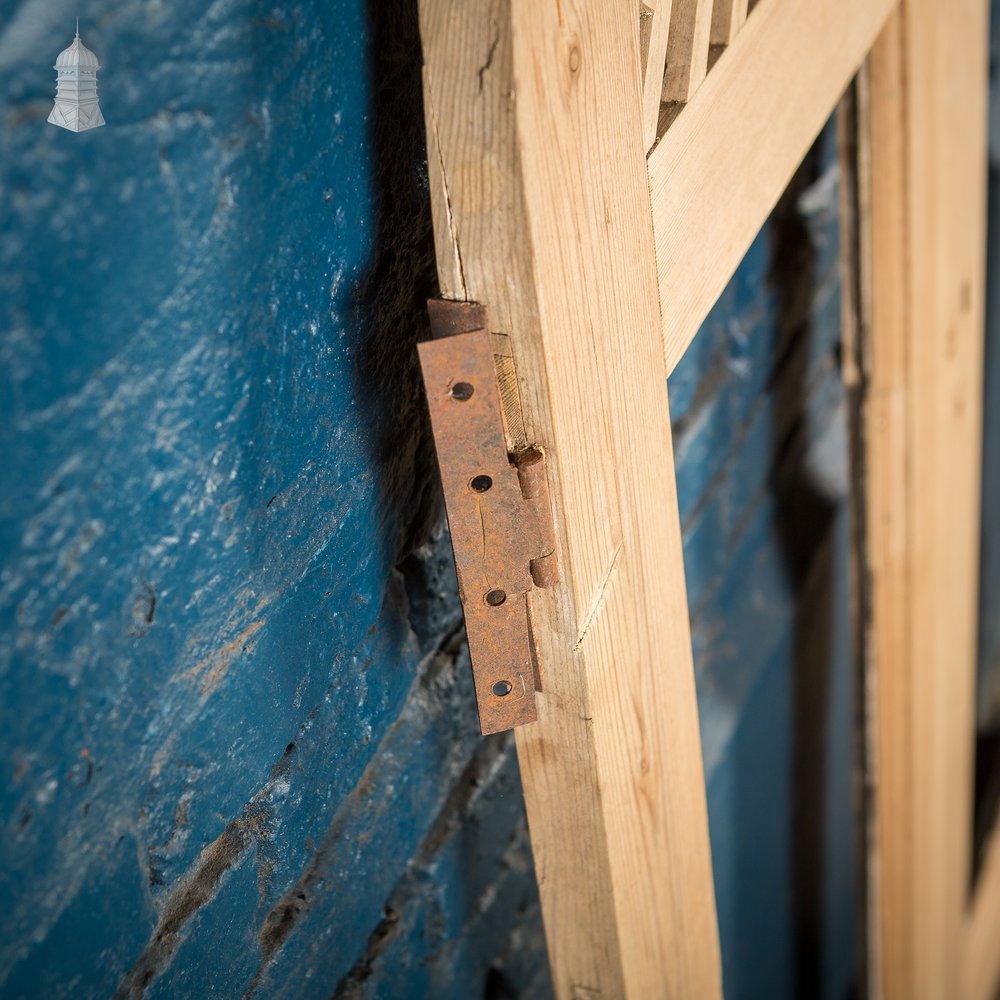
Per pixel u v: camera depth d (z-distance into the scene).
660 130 0.77
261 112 0.63
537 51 0.60
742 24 0.82
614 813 0.87
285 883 0.86
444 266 0.66
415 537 0.92
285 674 0.79
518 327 0.66
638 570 0.83
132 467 0.61
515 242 0.63
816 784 2.18
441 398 0.66
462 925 1.15
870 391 1.54
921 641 1.76
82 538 0.59
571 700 0.80
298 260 0.69
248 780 0.78
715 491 1.49
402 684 0.95
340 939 0.95
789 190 1.48
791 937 2.23
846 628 2.14
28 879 0.62
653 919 0.99
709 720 1.63
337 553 0.81
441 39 0.60
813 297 1.65
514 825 1.21
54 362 0.55
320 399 0.74
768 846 2.00
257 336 0.67
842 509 1.96
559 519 0.73
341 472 0.79
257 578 0.73
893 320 1.48
